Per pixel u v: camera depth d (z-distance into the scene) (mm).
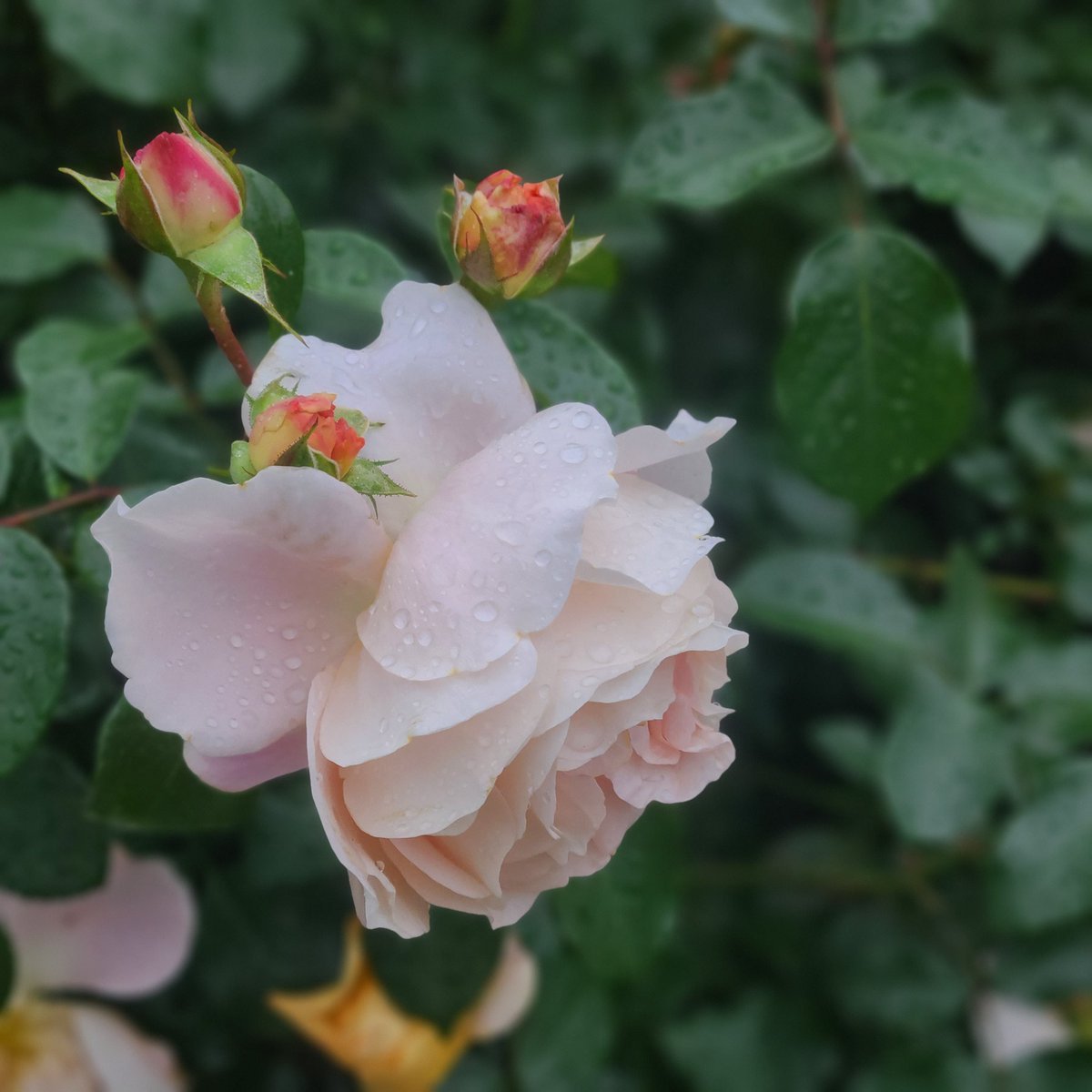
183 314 361
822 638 432
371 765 245
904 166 350
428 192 445
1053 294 497
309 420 240
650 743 260
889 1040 454
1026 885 398
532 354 300
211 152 257
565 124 490
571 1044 395
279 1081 437
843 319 337
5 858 311
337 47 462
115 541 236
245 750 247
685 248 496
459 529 242
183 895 375
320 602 249
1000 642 445
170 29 397
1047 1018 458
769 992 461
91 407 315
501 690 235
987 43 506
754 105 354
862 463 344
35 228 376
